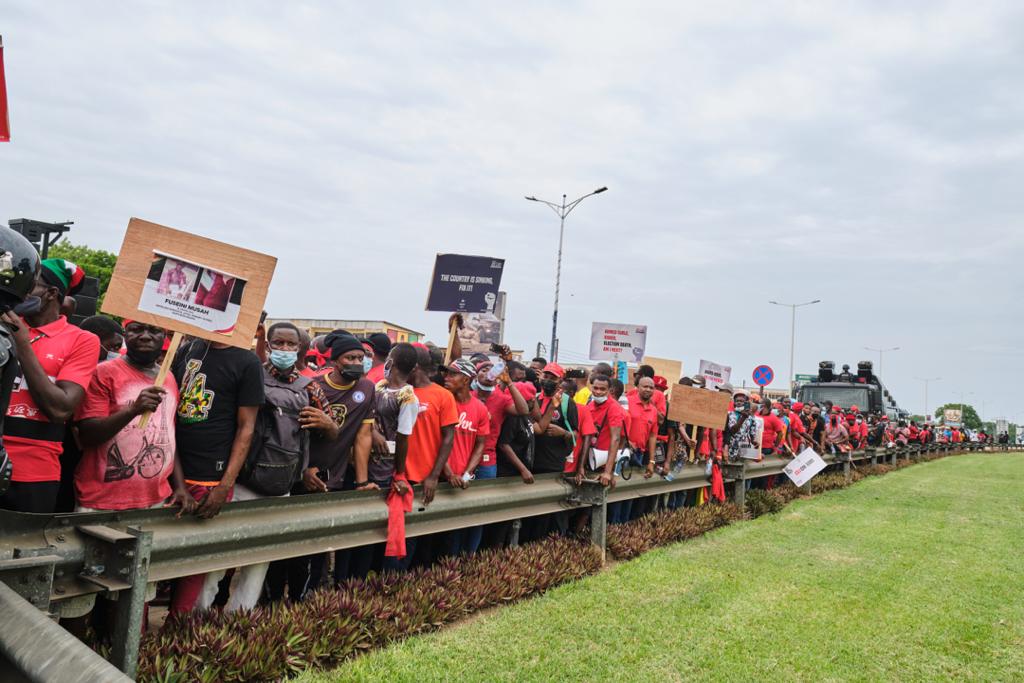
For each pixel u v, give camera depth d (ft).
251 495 14.96
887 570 27.25
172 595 15.25
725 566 26.48
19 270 8.03
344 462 17.57
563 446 26.73
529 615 19.10
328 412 17.01
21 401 11.57
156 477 12.92
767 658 17.52
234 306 13.16
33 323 11.84
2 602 6.50
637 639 17.99
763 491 43.75
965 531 36.99
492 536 24.25
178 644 12.90
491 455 23.47
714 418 34.81
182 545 12.44
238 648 13.20
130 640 10.91
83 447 12.71
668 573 24.72
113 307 12.30
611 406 26.16
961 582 25.85
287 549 14.70
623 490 29.53
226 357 13.88
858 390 84.28
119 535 11.01
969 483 65.51
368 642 15.79
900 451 91.61
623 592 21.93
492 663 15.58
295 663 13.99
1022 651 18.99
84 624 12.19
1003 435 199.52
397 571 19.48
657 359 49.57
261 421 14.89
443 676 14.61
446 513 19.56
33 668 5.52
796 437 55.11
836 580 25.31
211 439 13.82
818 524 37.68
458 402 21.11
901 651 18.62
